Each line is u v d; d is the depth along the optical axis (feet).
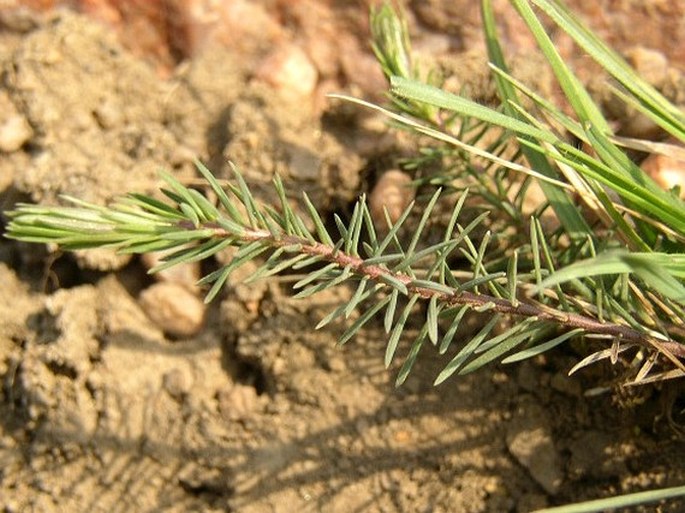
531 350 0.70
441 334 0.88
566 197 0.80
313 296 0.90
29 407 0.89
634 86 0.70
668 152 0.74
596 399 0.84
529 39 0.99
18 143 0.99
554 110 0.72
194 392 0.89
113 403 0.89
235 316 0.90
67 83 1.00
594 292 0.77
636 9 0.99
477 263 0.70
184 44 1.03
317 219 0.69
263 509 0.85
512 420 0.85
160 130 0.98
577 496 0.83
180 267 0.92
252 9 1.02
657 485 0.81
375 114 0.96
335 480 0.85
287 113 0.97
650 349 0.74
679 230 0.71
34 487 0.88
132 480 0.87
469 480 0.84
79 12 1.05
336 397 0.87
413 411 0.86
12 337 0.93
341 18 1.01
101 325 0.91
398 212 0.91
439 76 0.94
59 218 0.61
